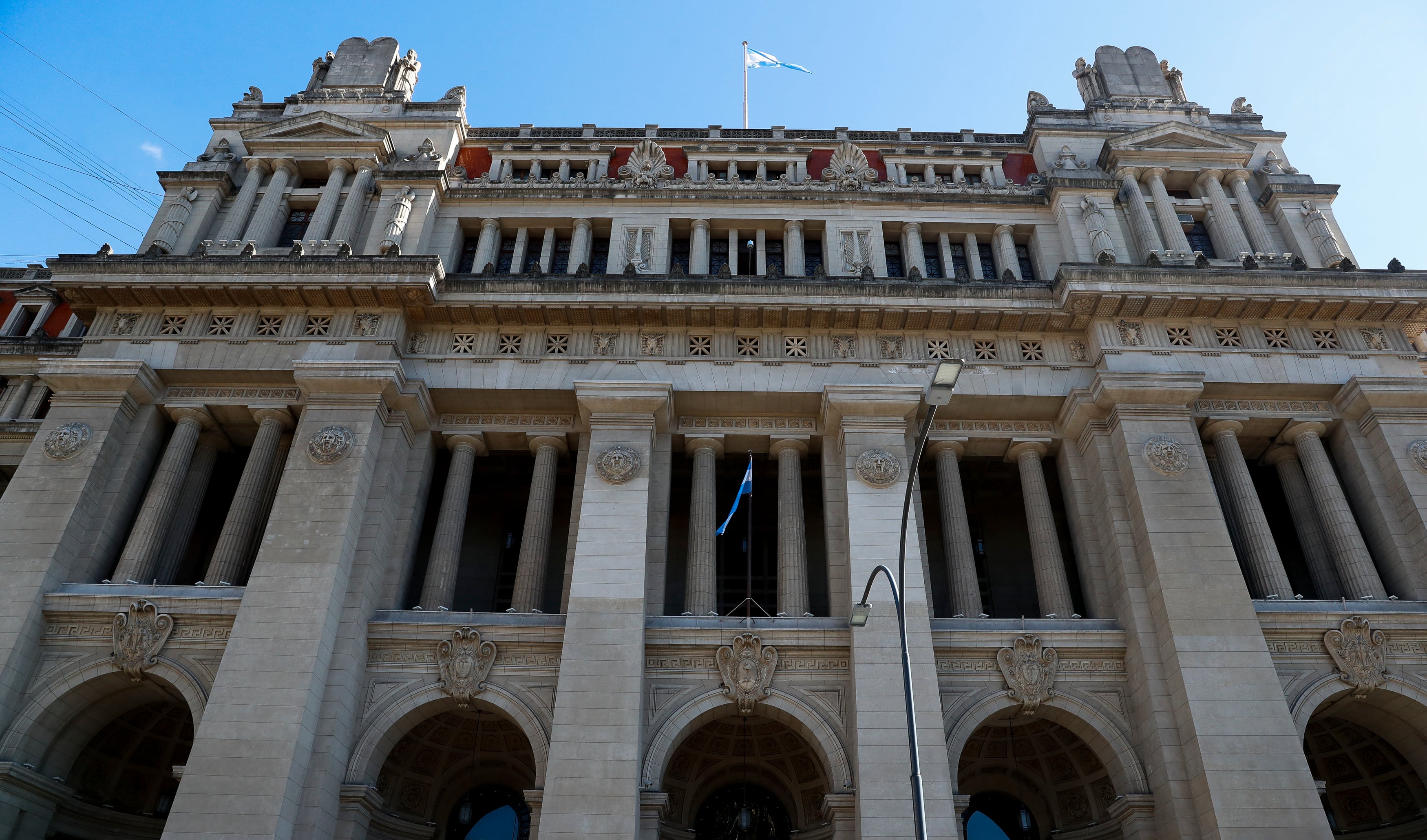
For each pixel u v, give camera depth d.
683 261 41.09
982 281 36.28
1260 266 38.56
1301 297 35.62
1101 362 34.97
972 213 41.50
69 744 30.75
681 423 35.69
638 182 42.03
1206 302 35.56
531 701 29.94
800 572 33.19
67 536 31.14
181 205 40.28
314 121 41.94
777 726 34.72
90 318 36.50
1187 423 33.62
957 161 44.88
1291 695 29.62
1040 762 35.16
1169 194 43.22
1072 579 38.72
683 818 34.69
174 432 34.72
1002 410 35.81
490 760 35.25
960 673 30.94
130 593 30.62
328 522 30.73
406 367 35.38
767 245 41.56
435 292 35.84
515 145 44.66
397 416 34.22
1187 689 28.52
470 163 44.62
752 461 35.34
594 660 29.17
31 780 28.69
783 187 41.66
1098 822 33.34
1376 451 34.22
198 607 30.39
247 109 45.66
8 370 47.47
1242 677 28.70
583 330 36.28
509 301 35.62
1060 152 43.06
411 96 47.81
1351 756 35.34
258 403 34.84
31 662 29.66
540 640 30.81
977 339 36.56
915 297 36.03
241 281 35.28
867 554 31.39
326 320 35.72
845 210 41.34
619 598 30.31
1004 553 39.78
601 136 45.50
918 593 30.81
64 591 30.50
